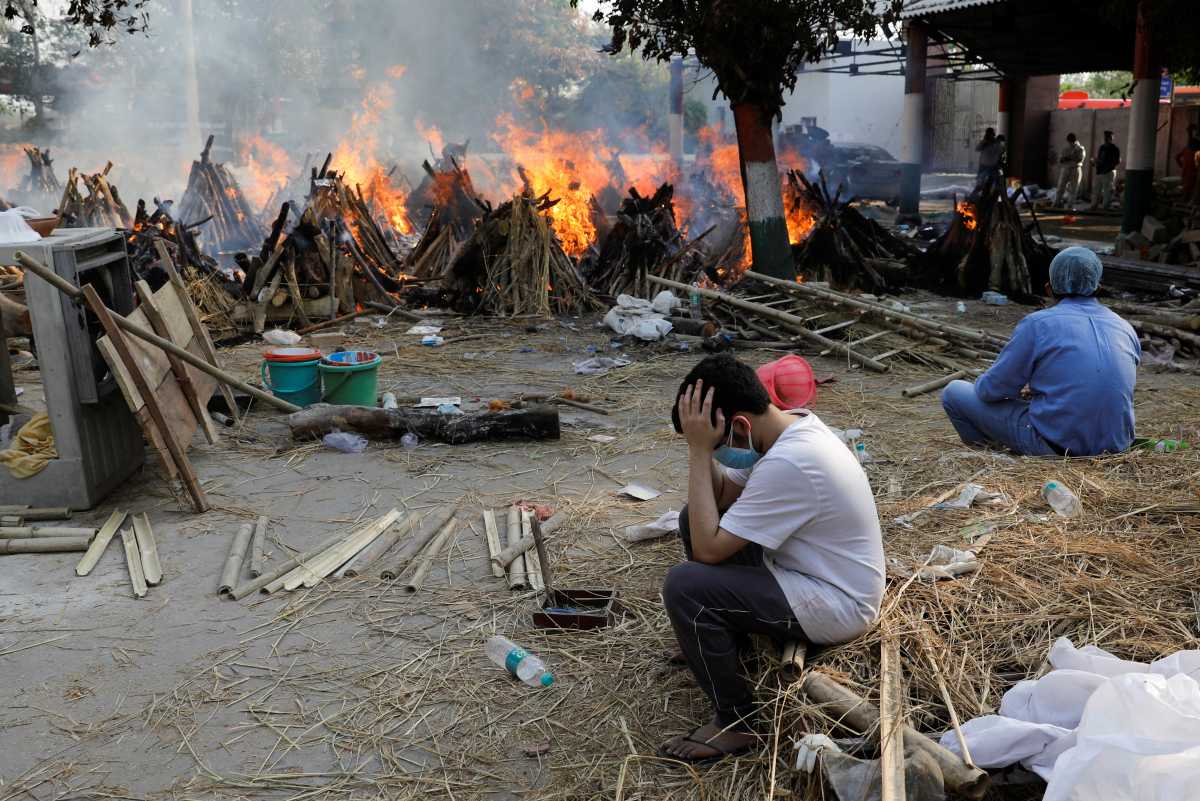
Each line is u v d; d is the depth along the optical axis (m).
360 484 6.32
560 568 4.98
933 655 3.49
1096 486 5.05
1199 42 15.80
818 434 3.45
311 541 5.44
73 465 5.75
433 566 5.09
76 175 15.67
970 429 6.36
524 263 12.04
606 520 5.65
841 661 3.47
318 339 10.64
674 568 3.47
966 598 3.85
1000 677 3.46
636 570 4.96
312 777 3.46
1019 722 3.04
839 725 3.18
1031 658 3.51
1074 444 5.76
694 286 11.62
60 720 3.78
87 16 12.76
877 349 9.87
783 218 13.35
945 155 40.72
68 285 5.54
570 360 9.91
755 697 3.51
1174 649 3.46
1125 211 17.53
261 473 6.54
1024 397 6.30
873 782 2.90
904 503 5.06
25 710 3.84
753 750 3.44
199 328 6.97
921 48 23.17
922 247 17.92
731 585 3.39
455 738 3.66
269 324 11.43
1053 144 32.75
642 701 3.84
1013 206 13.40
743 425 3.41
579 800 3.31
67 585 4.92
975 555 4.24
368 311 12.10
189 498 6.07
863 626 3.51
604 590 4.61
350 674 4.09
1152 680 2.79
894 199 28.77
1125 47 23.80
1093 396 5.68
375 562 5.13
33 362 9.62
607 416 7.90
